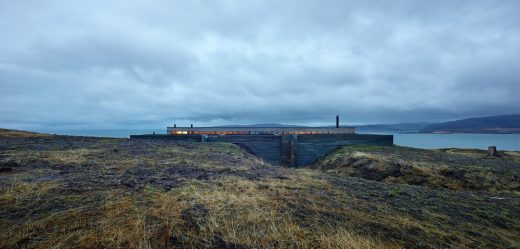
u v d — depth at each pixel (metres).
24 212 4.48
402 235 4.47
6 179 6.78
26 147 15.07
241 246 3.70
